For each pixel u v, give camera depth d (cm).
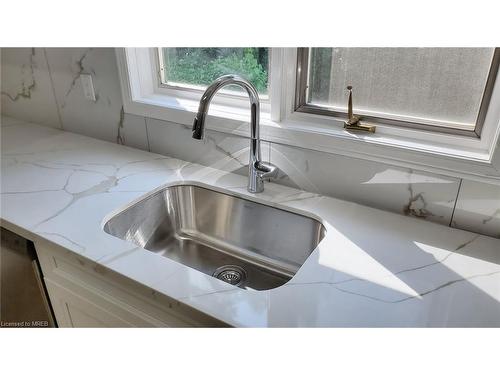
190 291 83
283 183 129
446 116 104
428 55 100
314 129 117
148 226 129
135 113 150
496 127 96
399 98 108
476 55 95
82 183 130
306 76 119
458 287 85
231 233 133
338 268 90
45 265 112
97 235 102
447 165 100
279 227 122
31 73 176
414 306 80
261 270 125
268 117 128
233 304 80
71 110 172
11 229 109
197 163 146
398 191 110
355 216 112
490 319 77
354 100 115
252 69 129
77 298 110
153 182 131
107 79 152
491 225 101
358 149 110
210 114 133
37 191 125
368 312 78
